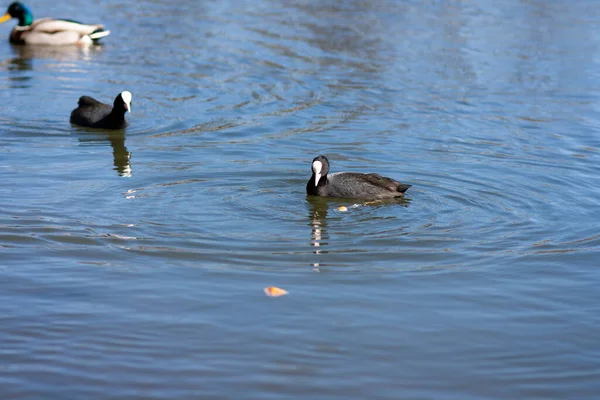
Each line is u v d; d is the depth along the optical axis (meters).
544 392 9.38
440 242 13.80
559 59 29.80
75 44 30.94
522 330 10.81
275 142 20.03
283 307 11.25
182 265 12.59
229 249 13.27
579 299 11.79
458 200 16.06
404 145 20.00
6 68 27.38
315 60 28.80
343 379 9.52
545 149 19.92
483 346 10.37
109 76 26.62
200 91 24.95
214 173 17.31
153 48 30.39
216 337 10.40
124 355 9.93
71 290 11.66
